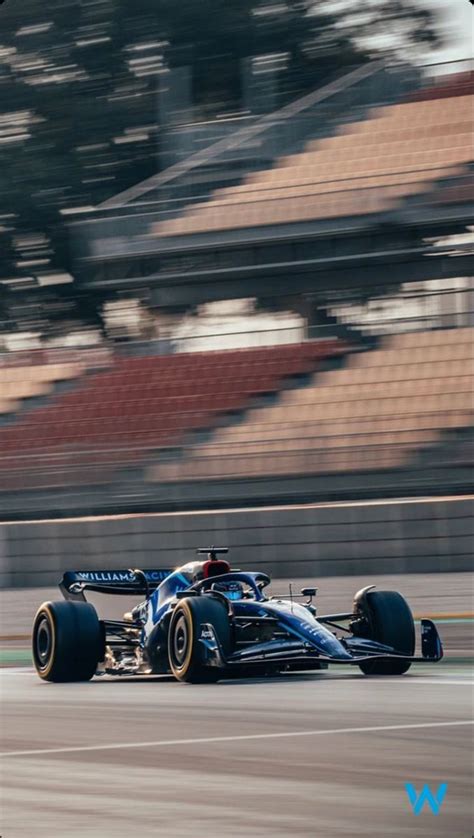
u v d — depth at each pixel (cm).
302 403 7300
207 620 2525
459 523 5988
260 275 8262
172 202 8950
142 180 10725
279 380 7625
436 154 8175
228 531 6381
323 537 6209
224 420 7412
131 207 9081
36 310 10744
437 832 1285
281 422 7188
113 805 1461
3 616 5088
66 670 2778
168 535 6500
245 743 1838
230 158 9144
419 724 1956
